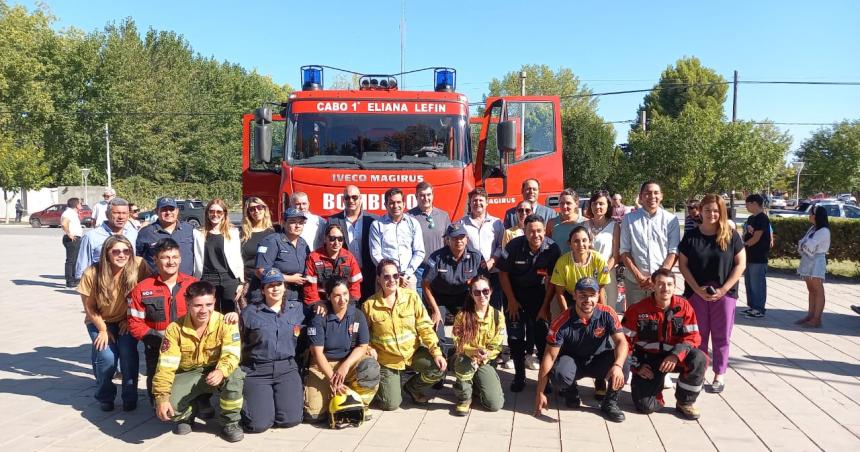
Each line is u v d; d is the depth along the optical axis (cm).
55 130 4759
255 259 654
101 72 4834
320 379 556
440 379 588
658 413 571
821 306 915
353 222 711
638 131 3166
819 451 480
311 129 840
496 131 943
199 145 5522
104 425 536
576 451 483
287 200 802
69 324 948
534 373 702
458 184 813
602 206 675
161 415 495
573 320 572
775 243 1603
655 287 570
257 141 870
